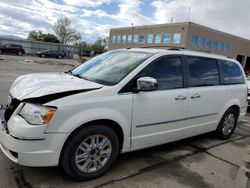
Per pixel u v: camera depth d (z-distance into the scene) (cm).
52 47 4722
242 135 580
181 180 337
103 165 323
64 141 281
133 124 339
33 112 270
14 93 315
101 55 450
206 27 4234
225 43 4728
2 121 295
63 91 288
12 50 3431
